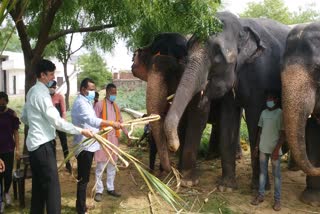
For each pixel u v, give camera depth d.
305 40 4.44
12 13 6.26
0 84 32.84
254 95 5.34
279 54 5.53
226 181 5.54
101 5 6.08
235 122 5.59
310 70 4.33
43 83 3.60
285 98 4.34
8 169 4.73
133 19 6.08
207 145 7.95
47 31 6.45
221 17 5.04
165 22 5.79
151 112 5.14
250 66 5.29
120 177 6.11
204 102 4.95
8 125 4.73
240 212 4.75
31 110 3.56
